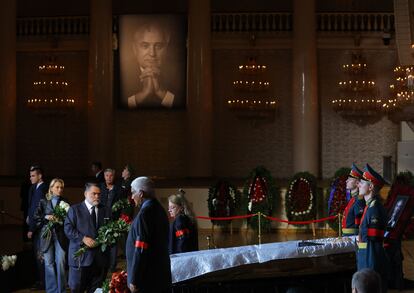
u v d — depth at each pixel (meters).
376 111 24.47
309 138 23.78
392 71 24.50
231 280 9.66
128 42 25.12
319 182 21.70
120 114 25.66
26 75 25.81
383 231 8.89
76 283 9.95
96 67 24.27
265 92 25.03
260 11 24.92
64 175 25.75
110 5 24.45
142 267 7.47
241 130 25.25
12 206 21.09
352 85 24.06
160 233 7.65
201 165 24.03
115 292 8.16
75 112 25.73
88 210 10.06
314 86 23.84
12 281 12.13
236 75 25.14
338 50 24.75
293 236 18.81
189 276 9.43
